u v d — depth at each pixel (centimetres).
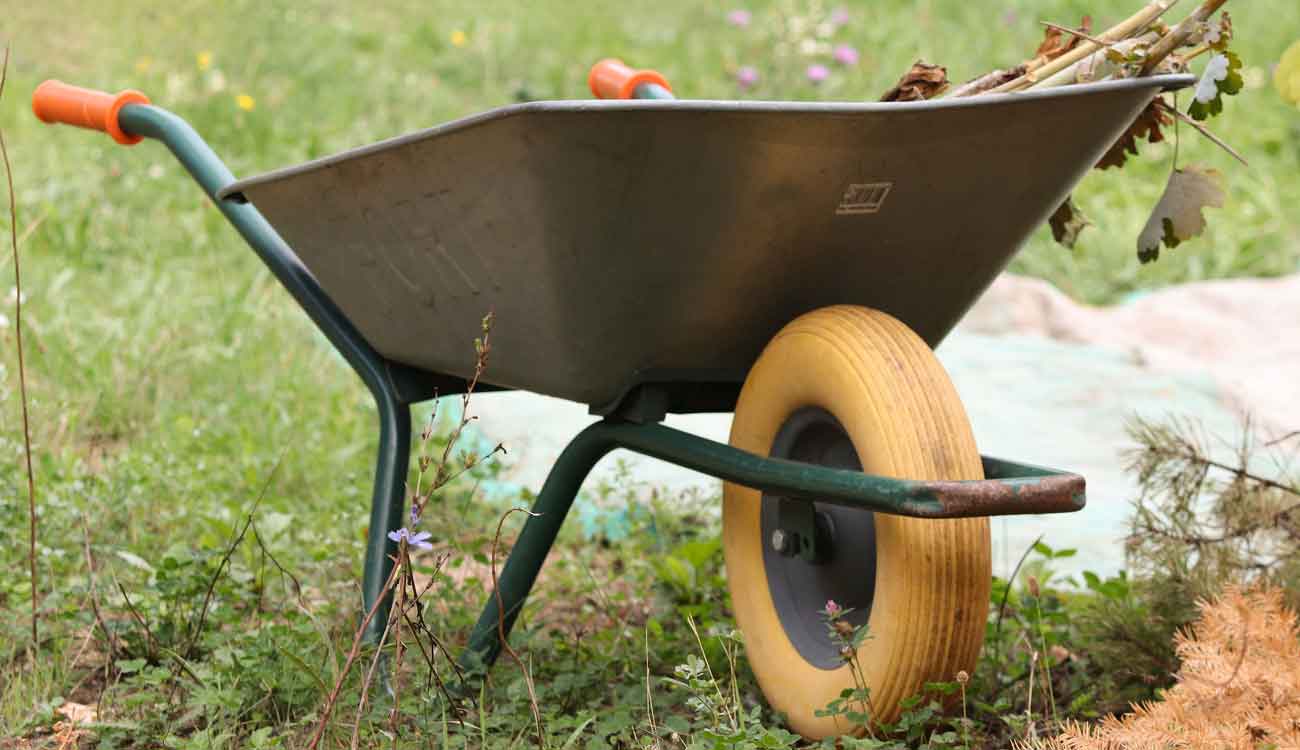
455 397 449
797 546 218
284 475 369
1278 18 961
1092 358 534
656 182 188
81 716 228
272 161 678
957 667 198
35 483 324
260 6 839
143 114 284
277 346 467
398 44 859
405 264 222
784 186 193
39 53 743
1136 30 224
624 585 315
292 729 219
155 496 334
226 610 246
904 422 192
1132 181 766
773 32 853
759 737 203
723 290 206
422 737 209
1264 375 552
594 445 228
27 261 509
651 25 933
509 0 959
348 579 289
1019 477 195
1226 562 242
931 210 207
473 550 270
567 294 202
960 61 895
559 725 212
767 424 217
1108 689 237
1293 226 729
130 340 456
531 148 184
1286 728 184
